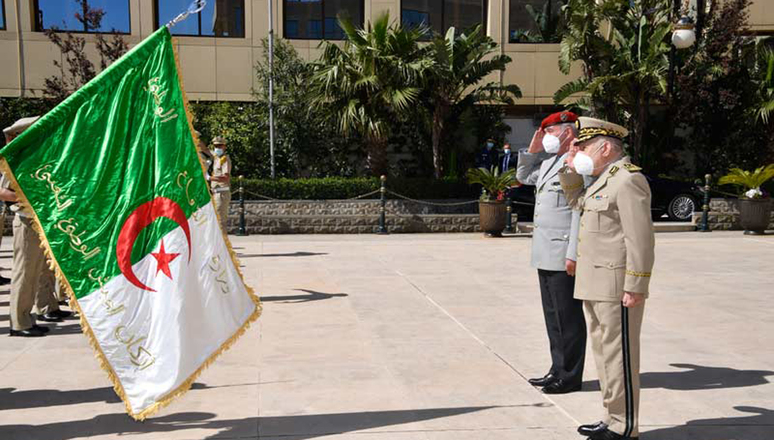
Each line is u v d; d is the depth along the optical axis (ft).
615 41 65.10
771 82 60.23
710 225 52.31
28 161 12.46
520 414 14.07
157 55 13.32
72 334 20.83
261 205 56.24
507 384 16.02
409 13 67.82
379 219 51.19
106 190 12.77
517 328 21.47
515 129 70.64
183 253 13.00
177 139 13.28
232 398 15.03
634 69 59.62
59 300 22.85
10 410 14.34
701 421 13.74
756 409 14.42
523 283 29.37
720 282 29.68
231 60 65.72
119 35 60.03
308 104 58.95
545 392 15.43
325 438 12.79
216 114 63.36
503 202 47.96
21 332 20.44
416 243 44.27
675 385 16.01
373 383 16.06
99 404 14.73
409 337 20.30
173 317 12.69
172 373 12.50
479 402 14.79
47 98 59.47
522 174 17.26
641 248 11.73
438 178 60.29
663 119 66.03
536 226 15.93
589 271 12.58
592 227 12.55
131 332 12.56
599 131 12.51
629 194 11.92
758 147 62.23
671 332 21.07
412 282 29.53
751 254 38.68
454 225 51.93
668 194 56.44
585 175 12.94
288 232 50.83
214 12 65.57
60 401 14.92
